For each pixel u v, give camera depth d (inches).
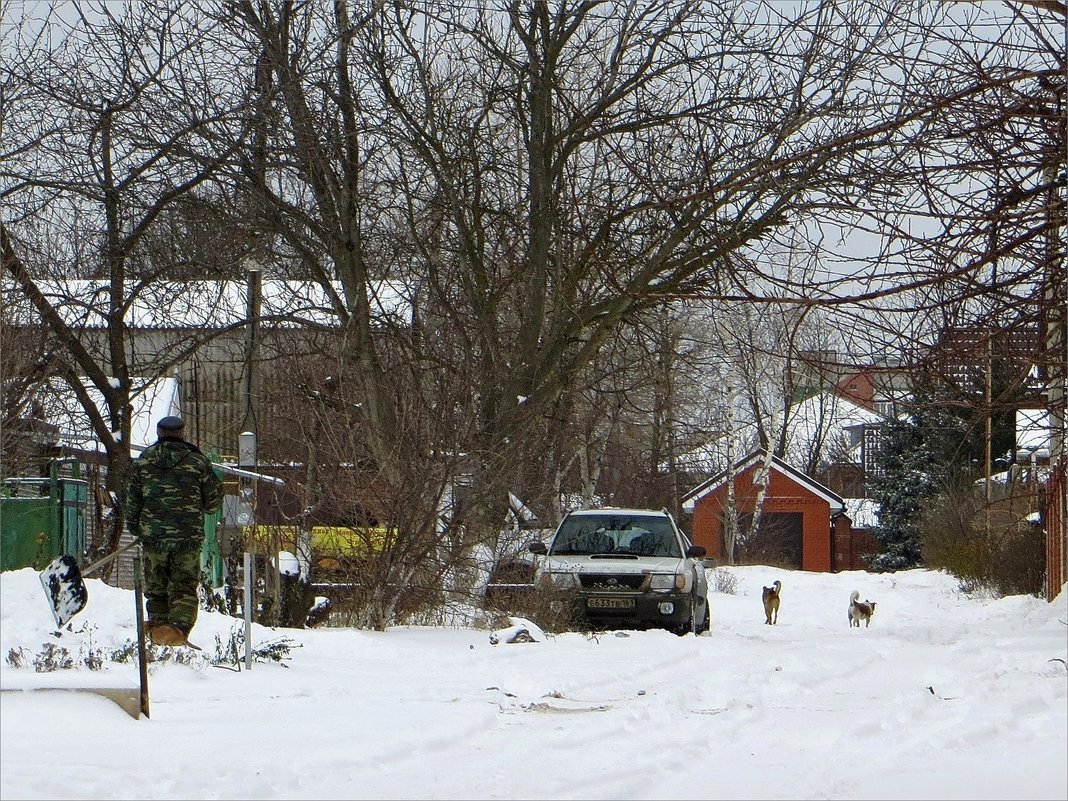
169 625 944.3
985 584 2994.6
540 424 2054.6
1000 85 793.6
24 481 1850.4
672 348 2156.7
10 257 1663.4
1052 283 839.7
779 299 802.8
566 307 1968.5
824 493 5241.1
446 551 1626.5
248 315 1946.4
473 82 1973.4
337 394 1791.3
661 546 1761.8
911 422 5012.3
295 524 1603.1
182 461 956.6
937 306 833.5
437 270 1971.0
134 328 2028.8
